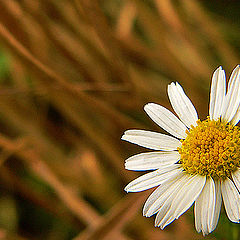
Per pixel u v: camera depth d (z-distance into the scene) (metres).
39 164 0.21
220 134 0.17
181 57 0.21
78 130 0.21
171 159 0.17
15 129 0.21
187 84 0.20
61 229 0.21
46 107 0.21
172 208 0.16
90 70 0.20
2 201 0.21
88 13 0.20
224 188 0.17
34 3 0.20
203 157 0.17
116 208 0.19
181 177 0.17
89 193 0.21
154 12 0.21
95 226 0.19
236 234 0.17
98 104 0.20
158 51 0.21
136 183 0.17
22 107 0.21
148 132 0.17
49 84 0.20
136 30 0.22
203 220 0.16
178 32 0.21
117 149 0.21
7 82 0.22
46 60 0.21
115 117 0.20
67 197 0.20
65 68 0.21
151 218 0.20
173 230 0.20
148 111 0.17
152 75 0.21
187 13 0.22
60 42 0.20
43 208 0.21
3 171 0.21
